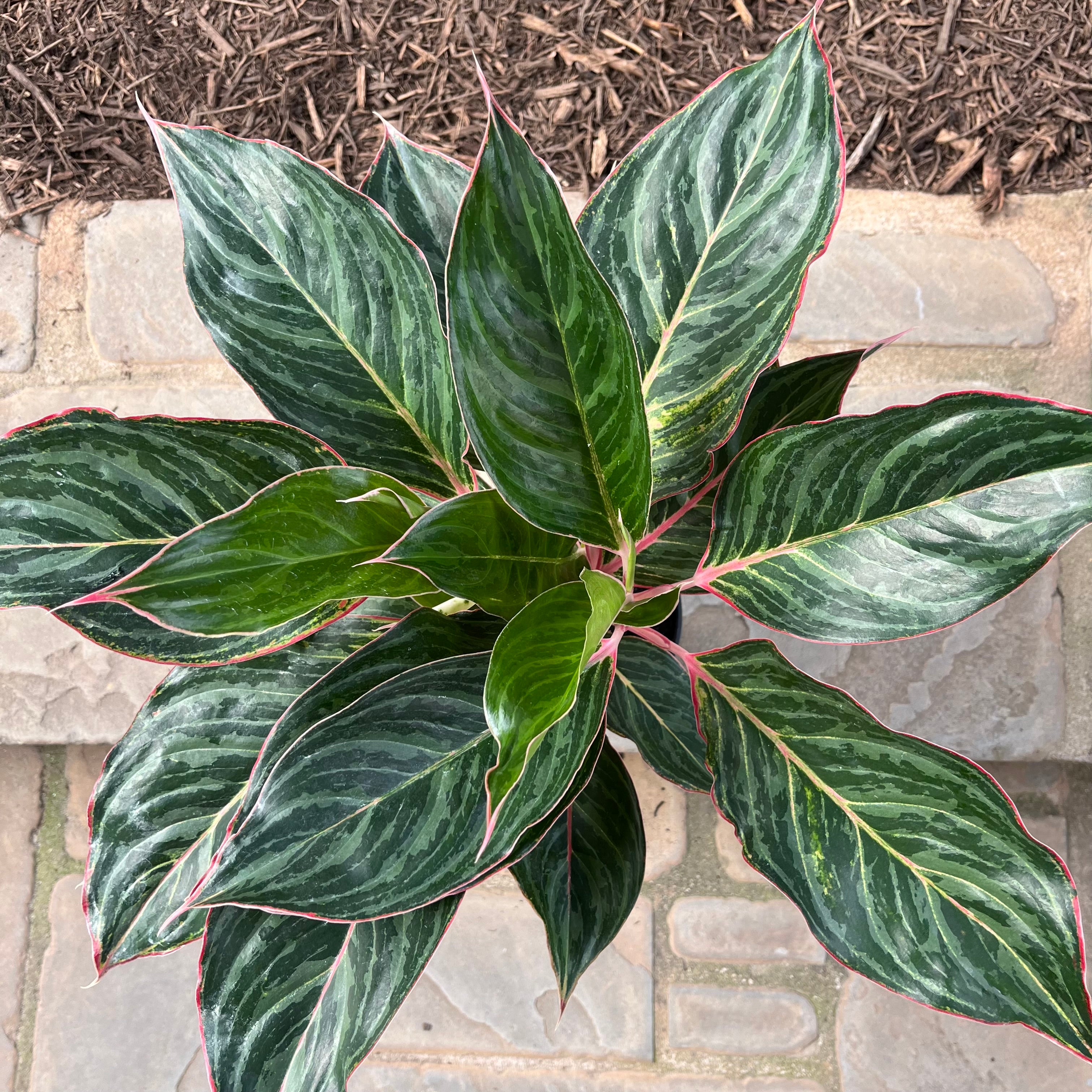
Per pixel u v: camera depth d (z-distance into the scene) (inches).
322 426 27.1
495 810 17.3
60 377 50.8
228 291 26.0
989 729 47.8
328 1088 25.4
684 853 51.4
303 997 26.3
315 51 51.8
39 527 25.5
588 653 19.1
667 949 51.2
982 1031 49.7
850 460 23.9
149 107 51.8
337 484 21.4
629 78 51.2
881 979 25.5
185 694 29.1
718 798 27.9
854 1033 50.3
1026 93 50.0
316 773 23.4
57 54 52.1
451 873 23.2
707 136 25.4
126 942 28.4
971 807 25.7
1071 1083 48.9
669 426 26.7
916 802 26.3
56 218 51.5
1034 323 49.2
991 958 24.9
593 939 32.4
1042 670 47.8
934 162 50.3
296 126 51.7
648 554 32.4
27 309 51.1
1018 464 22.6
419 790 23.8
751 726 28.3
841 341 49.6
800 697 28.2
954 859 25.6
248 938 26.4
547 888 32.7
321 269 26.0
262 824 22.8
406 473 28.0
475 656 25.0
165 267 51.1
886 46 50.7
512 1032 51.1
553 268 18.5
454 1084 51.1
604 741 30.6
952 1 50.6
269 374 26.5
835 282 49.7
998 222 49.8
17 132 51.8
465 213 17.6
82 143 51.6
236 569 20.6
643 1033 50.9
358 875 23.1
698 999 50.9
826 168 24.2
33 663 49.3
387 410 27.2
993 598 23.8
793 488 25.0
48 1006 51.6
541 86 51.5
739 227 25.5
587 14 51.3
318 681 26.0
